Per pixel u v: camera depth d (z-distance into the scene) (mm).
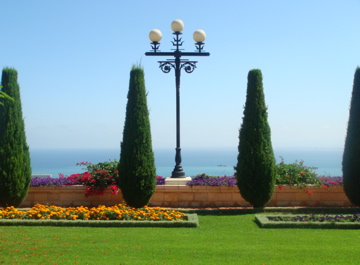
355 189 12031
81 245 7570
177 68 13281
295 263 6617
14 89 11984
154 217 9711
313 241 8023
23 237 8125
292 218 9867
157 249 7359
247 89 12250
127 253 7094
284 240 8109
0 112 11844
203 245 7688
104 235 8391
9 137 11766
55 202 12977
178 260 6738
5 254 6984
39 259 6719
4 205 11820
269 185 11852
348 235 8523
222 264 6562
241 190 12031
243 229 9188
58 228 9031
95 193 12711
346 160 12281
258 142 11898
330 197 12836
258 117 11992
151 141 12070
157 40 13266
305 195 12852
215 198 12828
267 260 6773
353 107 12320
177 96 13422
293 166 13516
